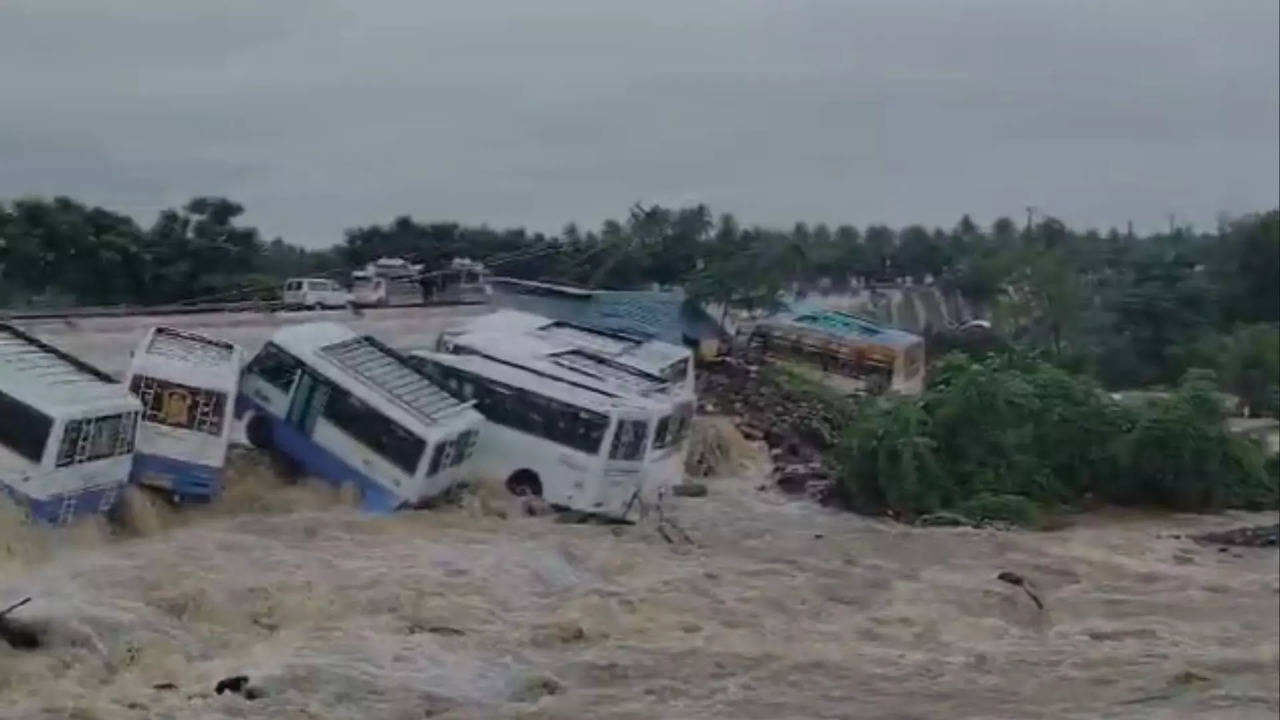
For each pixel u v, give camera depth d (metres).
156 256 43.47
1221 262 90.56
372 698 21.23
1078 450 47.47
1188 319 83.62
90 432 28.20
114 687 20.77
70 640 22.38
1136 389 74.19
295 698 20.86
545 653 24.42
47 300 39.81
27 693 20.23
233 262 46.22
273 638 23.86
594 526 36.38
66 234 39.91
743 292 64.75
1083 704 22.98
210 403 31.95
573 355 42.75
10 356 28.92
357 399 34.78
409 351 40.50
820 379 58.25
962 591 31.22
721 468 47.66
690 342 61.12
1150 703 23.19
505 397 38.44
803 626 27.52
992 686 23.91
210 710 20.06
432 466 34.72
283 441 35.28
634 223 65.44
